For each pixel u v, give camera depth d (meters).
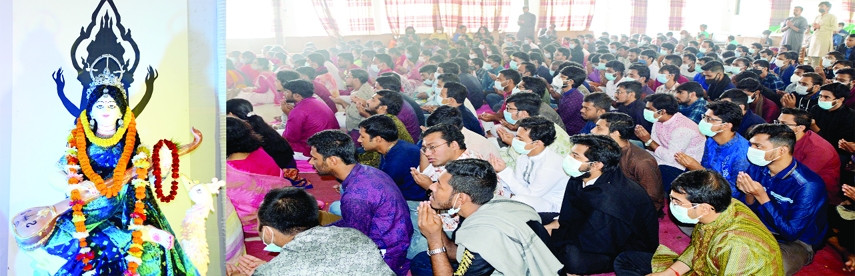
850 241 3.12
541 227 2.42
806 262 2.96
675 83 6.61
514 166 3.84
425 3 13.05
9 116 1.98
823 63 8.18
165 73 2.12
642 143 4.52
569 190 2.97
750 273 2.26
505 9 13.80
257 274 1.91
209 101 2.18
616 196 2.76
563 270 2.78
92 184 1.89
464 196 2.39
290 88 5.11
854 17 12.28
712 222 2.39
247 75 7.54
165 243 2.04
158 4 2.08
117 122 1.93
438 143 3.06
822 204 2.93
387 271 1.95
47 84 2.00
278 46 9.53
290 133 5.04
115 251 2.00
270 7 11.19
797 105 5.56
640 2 14.06
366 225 2.62
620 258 2.78
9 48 1.95
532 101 4.45
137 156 1.97
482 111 6.58
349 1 12.34
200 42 2.15
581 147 2.82
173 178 2.06
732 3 13.63
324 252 1.92
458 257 2.42
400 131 4.12
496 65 8.72
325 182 4.64
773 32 12.65
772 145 2.93
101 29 2.02
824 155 3.64
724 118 3.50
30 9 1.96
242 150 3.32
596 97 4.38
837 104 4.62
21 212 1.88
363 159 4.00
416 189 3.40
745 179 2.98
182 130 2.17
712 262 2.37
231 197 3.30
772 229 3.02
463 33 12.73
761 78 7.08
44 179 2.02
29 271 2.04
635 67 6.79
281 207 2.07
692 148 4.06
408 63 9.49
